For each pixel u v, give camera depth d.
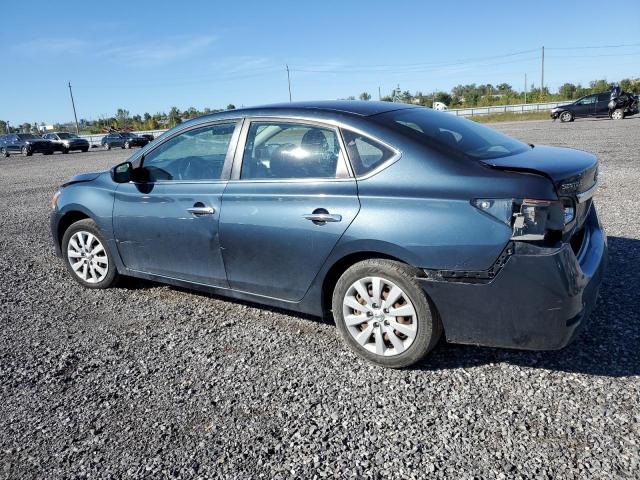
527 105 44.38
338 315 3.46
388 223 3.11
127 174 4.48
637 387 2.95
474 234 2.88
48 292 5.14
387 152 3.23
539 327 2.86
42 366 3.62
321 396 3.07
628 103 27.30
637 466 2.35
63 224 5.27
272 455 2.59
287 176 3.60
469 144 3.36
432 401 2.95
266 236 3.63
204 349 3.75
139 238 4.49
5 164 26.70
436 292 3.03
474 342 3.06
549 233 2.78
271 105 3.96
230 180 3.88
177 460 2.59
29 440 2.81
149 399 3.14
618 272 4.63
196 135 4.18
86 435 2.83
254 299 3.93
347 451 2.58
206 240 4.00
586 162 3.20
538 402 2.87
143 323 4.27
